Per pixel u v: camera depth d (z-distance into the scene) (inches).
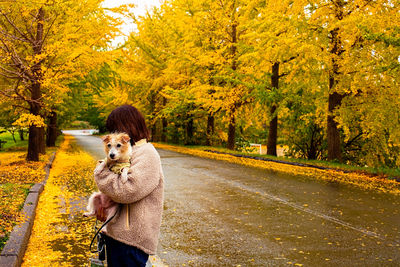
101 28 490.3
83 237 208.8
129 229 77.5
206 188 376.8
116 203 79.5
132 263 78.0
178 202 309.4
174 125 1237.1
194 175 471.2
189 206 294.8
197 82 875.4
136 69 1131.3
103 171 75.5
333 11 528.4
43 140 693.9
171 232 224.4
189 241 207.6
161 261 176.2
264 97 649.6
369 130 634.2
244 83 689.0
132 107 86.1
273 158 669.9
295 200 320.8
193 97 916.0
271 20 579.8
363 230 231.8
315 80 574.2
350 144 772.6
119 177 74.5
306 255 186.5
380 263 176.2
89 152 856.9
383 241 210.1
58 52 450.9
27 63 470.3
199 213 272.2
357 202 314.2
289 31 570.3
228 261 177.5
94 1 482.0
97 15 502.6
